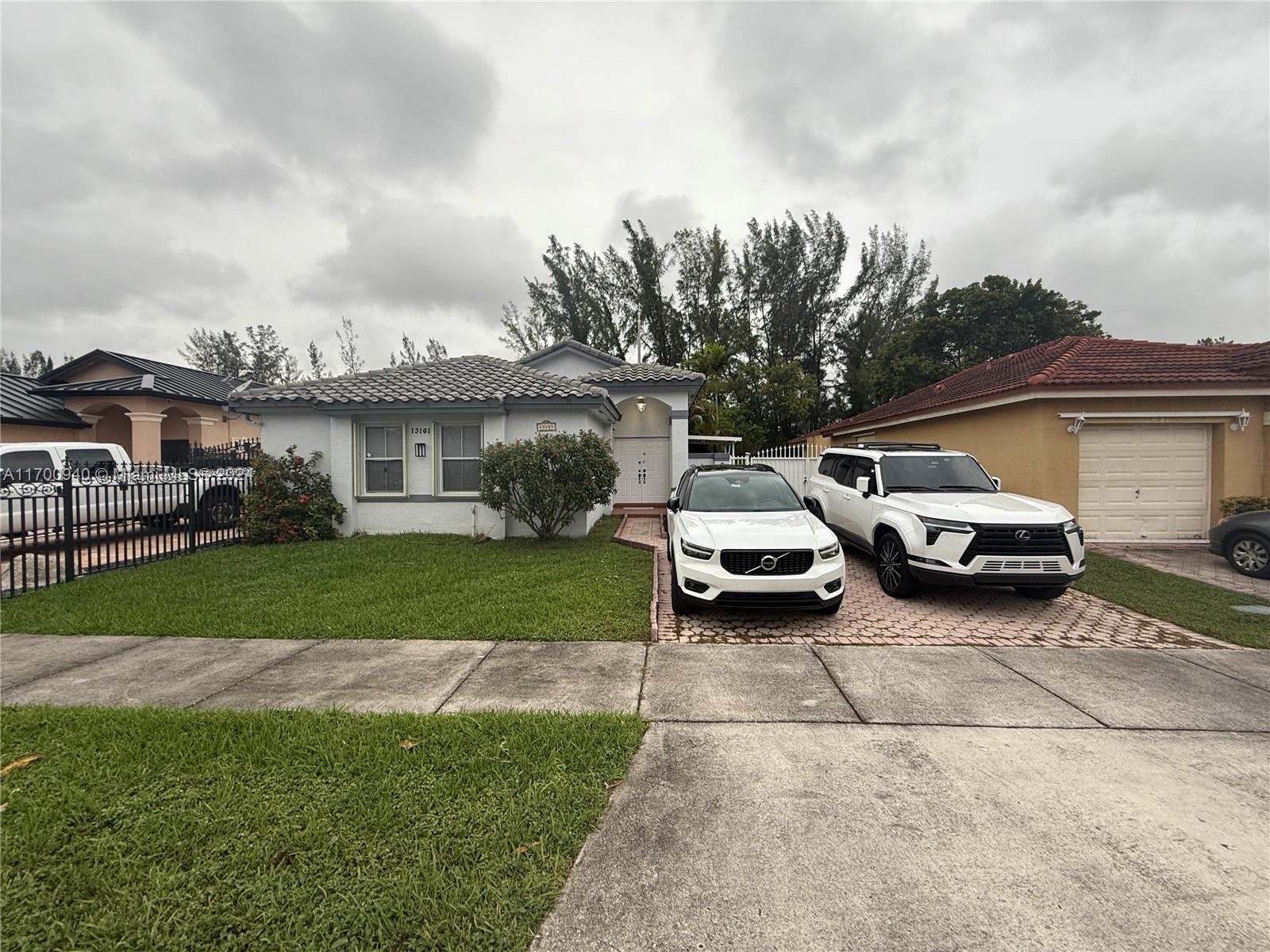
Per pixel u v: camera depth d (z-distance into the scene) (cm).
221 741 339
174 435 2144
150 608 632
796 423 2770
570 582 755
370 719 371
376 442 1163
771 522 650
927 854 250
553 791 294
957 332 2634
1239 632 567
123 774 306
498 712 390
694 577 597
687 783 306
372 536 1138
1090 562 899
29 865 239
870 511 790
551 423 1144
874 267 3478
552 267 3653
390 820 267
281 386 1187
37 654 502
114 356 2033
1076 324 2536
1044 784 306
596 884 232
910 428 1518
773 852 252
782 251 3406
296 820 268
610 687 435
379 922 209
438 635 550
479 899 221
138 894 223
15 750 330
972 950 201
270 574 799
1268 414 1018
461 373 1264
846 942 204
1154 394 1012
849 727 371
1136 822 273
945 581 651
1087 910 219
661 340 3412
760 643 544
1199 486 1055
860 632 577
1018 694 425
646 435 1638
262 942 201
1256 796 296
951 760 331
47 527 752
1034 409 1058
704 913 217
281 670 466
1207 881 234
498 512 1116
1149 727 373
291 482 1103
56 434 1822
